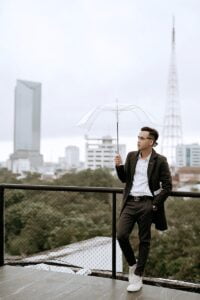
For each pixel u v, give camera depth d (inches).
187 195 133.8
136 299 128.8
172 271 658.2
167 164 132.3
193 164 2930.6
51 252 350.0
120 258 286.5
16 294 134.6
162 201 127.8
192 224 574.2
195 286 159.5
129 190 136.0
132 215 134.3
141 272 135.1
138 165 136.6
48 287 142.2
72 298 130.2
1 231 174.2
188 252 628.7
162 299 128.7
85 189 156.4
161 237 679.1
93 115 153.1
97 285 144.3
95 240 397.1
